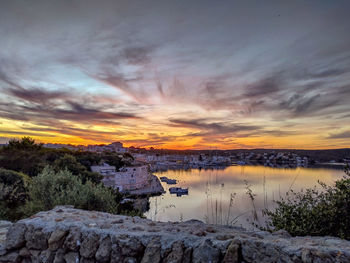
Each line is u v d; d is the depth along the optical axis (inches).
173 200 1649.9
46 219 197.8
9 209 495.8
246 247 128.6
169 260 137.3
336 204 209.9
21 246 182.1
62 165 1379.2
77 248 163.2
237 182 2610.7
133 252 147.3
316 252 119.6
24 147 1884.8
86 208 373.7
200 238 144.6
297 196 248.4
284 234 182.2
